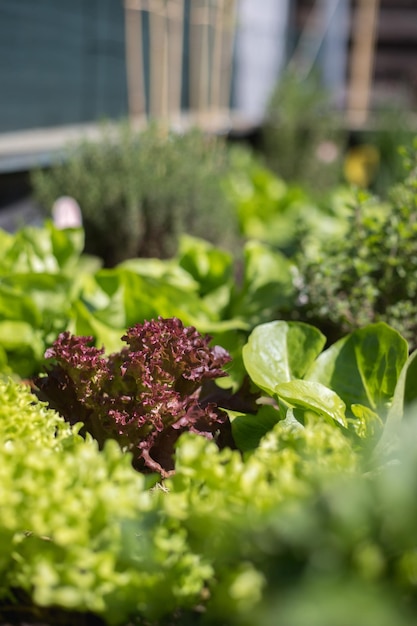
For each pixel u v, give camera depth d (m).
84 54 7.78
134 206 4.84
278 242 6.06
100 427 1.91
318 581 1.02
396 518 1.07
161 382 1.87
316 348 2.06
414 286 2.74
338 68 15.81
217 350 1.97
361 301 2.72
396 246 2.75
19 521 1.29
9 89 6.43
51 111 7.20
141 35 8.70
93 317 2.51
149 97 8.94
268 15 12.87
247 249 3.10
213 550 1.27
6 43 6.33
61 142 6.27
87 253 4.99
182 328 1.95
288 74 10.51
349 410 1.99
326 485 1.19
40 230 3.03
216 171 5.80
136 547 1.34
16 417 1.69
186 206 5.11
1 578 1.38
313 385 1.82
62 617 1.39
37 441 1.59
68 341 1.95
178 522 1.35
